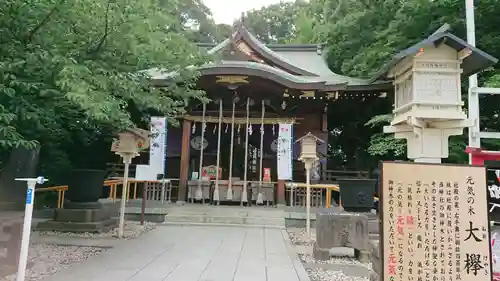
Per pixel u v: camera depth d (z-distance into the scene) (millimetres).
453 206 3666
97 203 9180
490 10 11070
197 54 6582
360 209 7762
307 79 14742
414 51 3943
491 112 11930
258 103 14625
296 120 14977
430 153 4062
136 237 8250
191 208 11984
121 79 5809
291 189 13312
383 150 12250
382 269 3609
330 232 6703
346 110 16594
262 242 8016
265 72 12961
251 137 16578
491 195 4766
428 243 3629
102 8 5105
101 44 5781
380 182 3750
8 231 5176
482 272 3574
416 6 12125
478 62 4152
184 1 8562
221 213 11266
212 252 6891
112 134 8656
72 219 8648
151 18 5492
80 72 4758
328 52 19969
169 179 14258
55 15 5062
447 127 4090
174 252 6809
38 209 11453
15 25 4945
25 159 8516
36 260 5969
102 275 5184
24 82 4770
